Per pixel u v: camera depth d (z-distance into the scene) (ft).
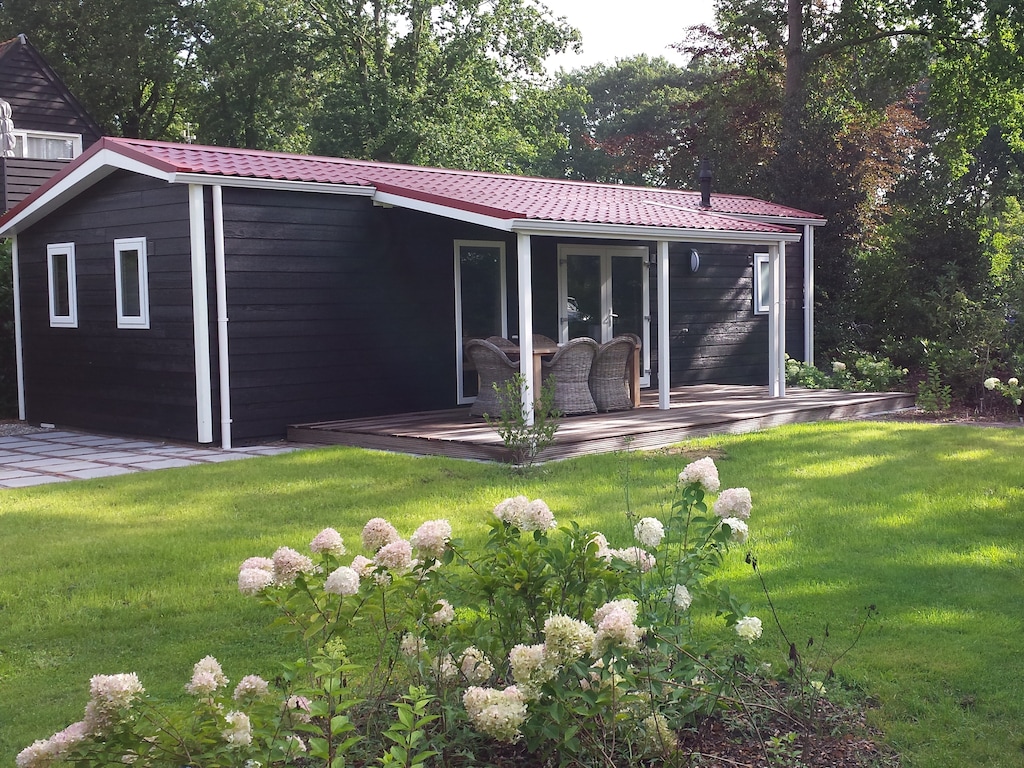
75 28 101.86
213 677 8.78
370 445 34.58
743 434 36.19
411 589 10.88
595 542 11.03
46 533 22.58
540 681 9.37
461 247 43.93
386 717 10.94
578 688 9.82
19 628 16.07
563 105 112.98
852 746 11.20
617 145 106.11
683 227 39.04
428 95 102.32
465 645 11.12
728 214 51.01
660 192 55.01
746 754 10.79
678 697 11.12
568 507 23.84
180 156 36.63
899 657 13.80
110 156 37.19
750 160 89.97
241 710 9.14
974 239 58.34
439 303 43.19
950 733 11.57
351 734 10.60
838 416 42.11
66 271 42.73
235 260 36.06
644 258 51.11
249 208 36.37
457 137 101.60
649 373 51.26
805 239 56.59
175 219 36.29
